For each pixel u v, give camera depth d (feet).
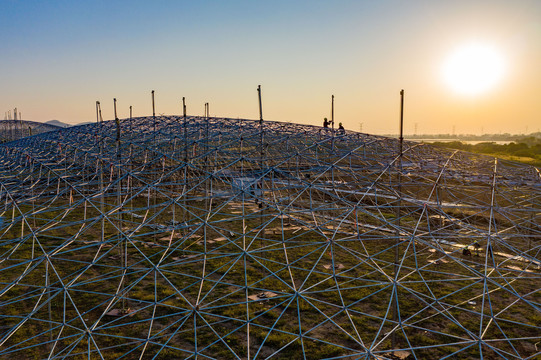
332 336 60.34
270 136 139.54
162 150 146.51
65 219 132.26
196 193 156.04
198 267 90.02
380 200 152.97
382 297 75.31
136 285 79.61
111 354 54.80
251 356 54.65
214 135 138.51
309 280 82.38
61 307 69.41
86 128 172.76
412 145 127.24
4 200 97.76
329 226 122.93
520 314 69.10
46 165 116.78
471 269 61.82
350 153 104.12
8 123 343.87
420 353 56.29
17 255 96.27
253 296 74.13
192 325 63.46
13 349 55.93
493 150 391.65
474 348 58.08
